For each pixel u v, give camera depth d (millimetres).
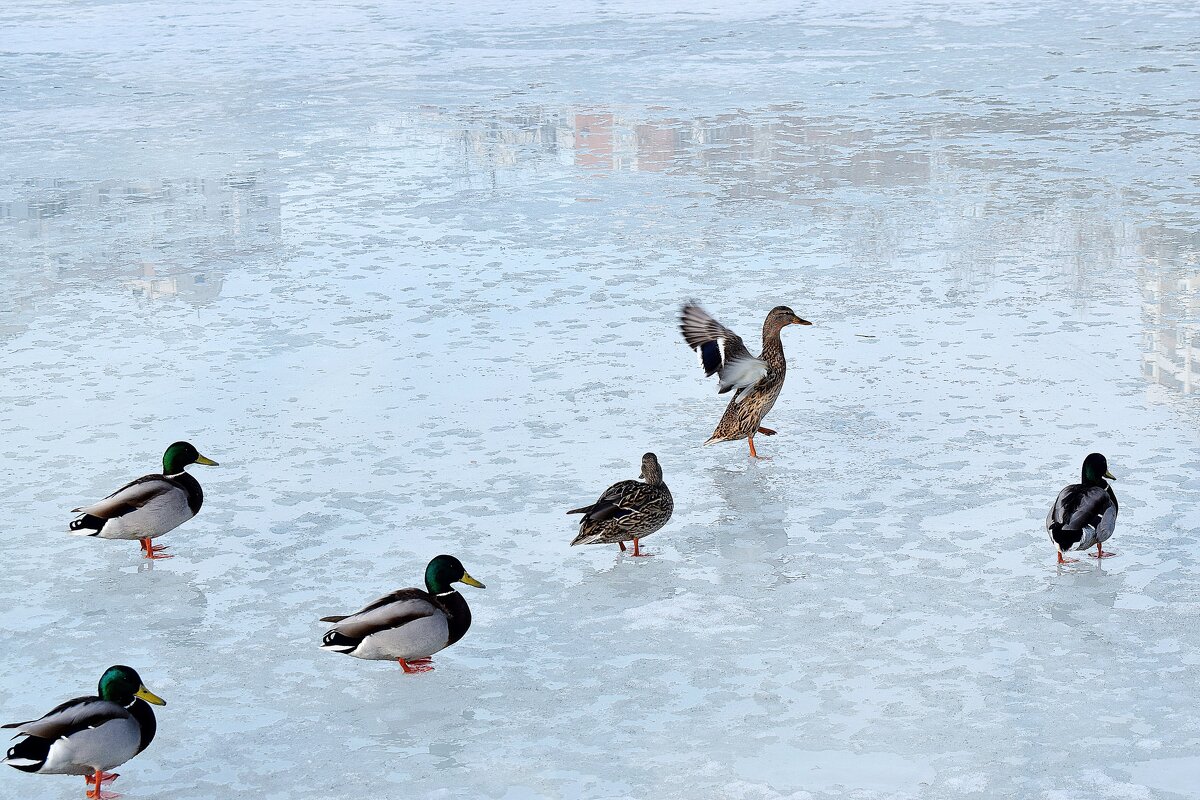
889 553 8133
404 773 6031
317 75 29891
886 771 5902
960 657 6887
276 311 13633
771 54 31047
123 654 7137
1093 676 6648
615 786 5879
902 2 40125
